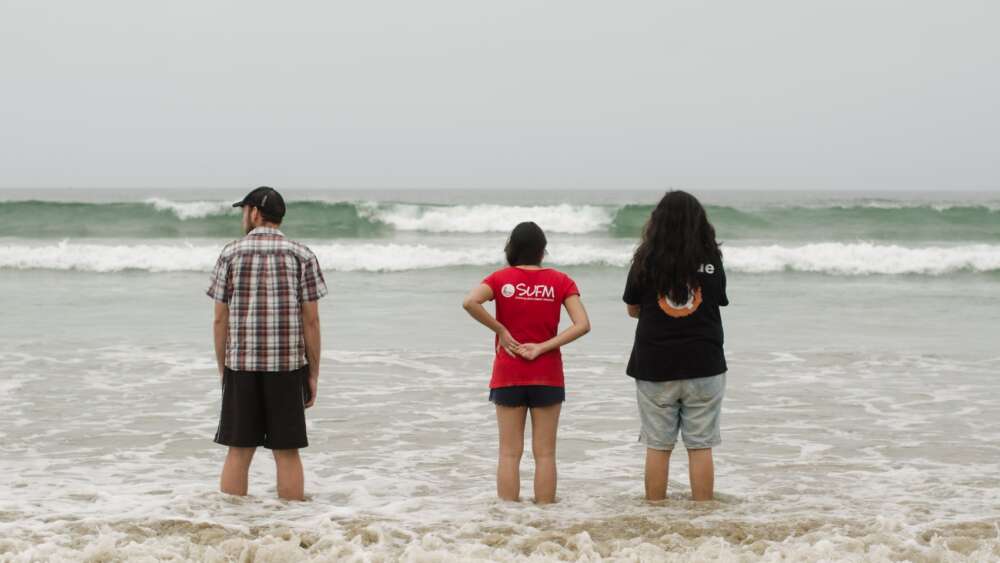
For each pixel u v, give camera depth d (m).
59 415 7.87
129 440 7.05
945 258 22.31
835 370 10.13
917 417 7.98
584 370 10.05
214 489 5.48
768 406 8.38
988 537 4.59
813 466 6.43
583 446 7.02
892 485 5.94
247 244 5.29
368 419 7.81
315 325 5.37
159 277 20.00
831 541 4.36
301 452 6.77
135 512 4.98
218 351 5.36
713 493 5.60
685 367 5.25
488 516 5.06
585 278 20.42
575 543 4.34
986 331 13.18
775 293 17.97
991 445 7.05
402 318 14.03
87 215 30.33
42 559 4.05
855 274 21.89
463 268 21.78
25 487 5.69
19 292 17.06
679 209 5.22
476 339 12.09
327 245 25.58
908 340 12.30
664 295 5.24
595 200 94.31
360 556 4.08
